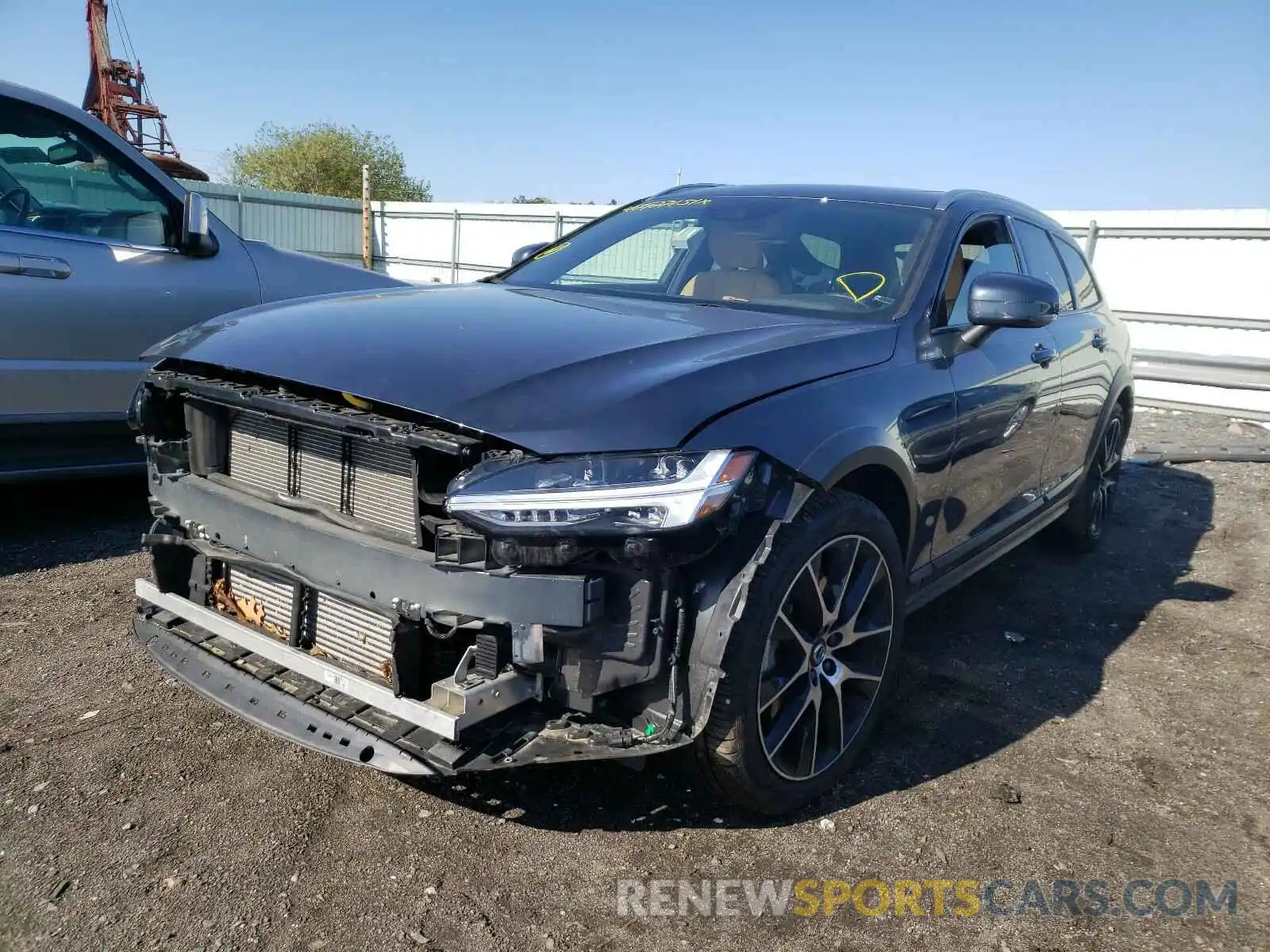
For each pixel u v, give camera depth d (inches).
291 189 1873.8
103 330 177.6
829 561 106.3
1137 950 89.5
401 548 90.1
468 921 87.8
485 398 87.7
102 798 103.2
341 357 97.8
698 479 85.5
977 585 192.9
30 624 144.4
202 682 104.3
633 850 99.7
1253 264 450.3
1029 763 122.9
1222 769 124.0
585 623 85.1
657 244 150.1
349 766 112.0
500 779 110.7
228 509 104.5
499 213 891.4
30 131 172.4
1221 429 384.8
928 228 141.2
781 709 103.6
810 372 105.7
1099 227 491.5
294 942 84.0
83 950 81.9
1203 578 204.7
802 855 100.5
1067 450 182.5
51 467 176.7
